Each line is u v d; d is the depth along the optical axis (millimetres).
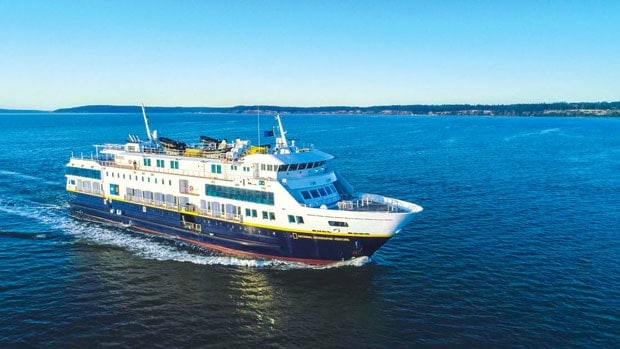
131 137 62250
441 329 33125
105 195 58688
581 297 37656
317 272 43469
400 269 43625
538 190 79875
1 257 46469
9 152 128750
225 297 38375
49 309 35719
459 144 167250
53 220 60031
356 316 35219
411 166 106938
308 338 32250
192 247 50781
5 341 31094
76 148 140500
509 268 43656
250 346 31219
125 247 50406
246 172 47031
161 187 53219
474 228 56125
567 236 53250
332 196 48438
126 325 33594
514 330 32812
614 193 78000
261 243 46344
